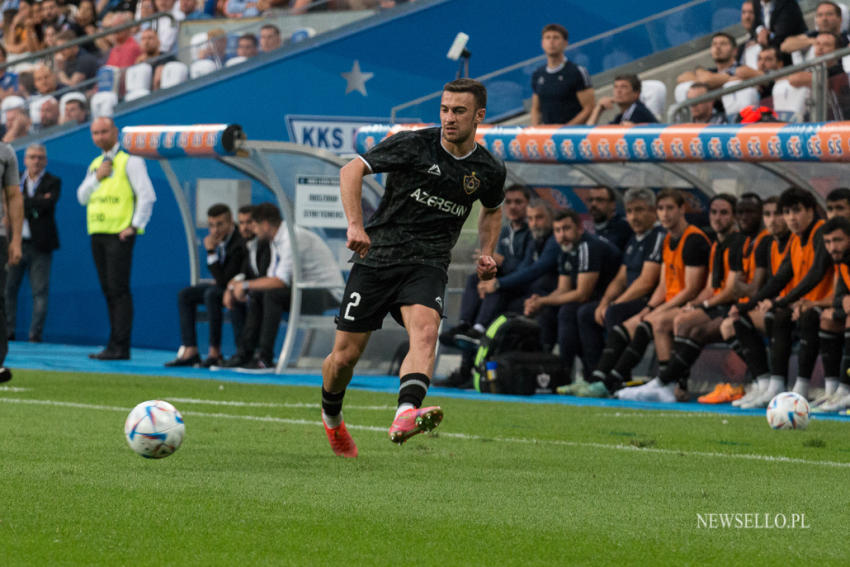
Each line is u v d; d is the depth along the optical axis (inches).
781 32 1514.5
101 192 1652.3
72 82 2103.8
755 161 1197.7
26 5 2519.7
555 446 789.2
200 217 1672.0
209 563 404.5
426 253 643.5
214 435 794.8
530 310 1374.3
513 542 451.2
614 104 1648.6
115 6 2423.7
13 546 423.8
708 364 1330.0
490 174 650.8
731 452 775.7
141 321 1989.4
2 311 1104.8
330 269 1505.9
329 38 1915.6
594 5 1900.8
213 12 2204.7
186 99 1958.7
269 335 1508.4
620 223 1411.2
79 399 1049.5
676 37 1679.4
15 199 1135.0
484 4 1905.8
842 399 1125.7
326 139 1915.6
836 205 1125.1
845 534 481.4
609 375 1301.7
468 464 679.7
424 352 619.2
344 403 1103.0
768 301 1184.8
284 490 561.0
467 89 629.0
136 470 616.7
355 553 425.4
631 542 455.8
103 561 403.9
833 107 1364.4
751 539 467.2
